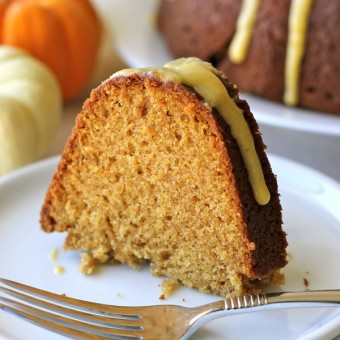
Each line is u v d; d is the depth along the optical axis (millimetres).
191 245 270
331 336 237
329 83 419
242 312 242
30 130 388
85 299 266
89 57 468
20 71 404
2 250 292
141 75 255
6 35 451
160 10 505
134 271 283
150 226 277
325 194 323
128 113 264
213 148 250
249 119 258
